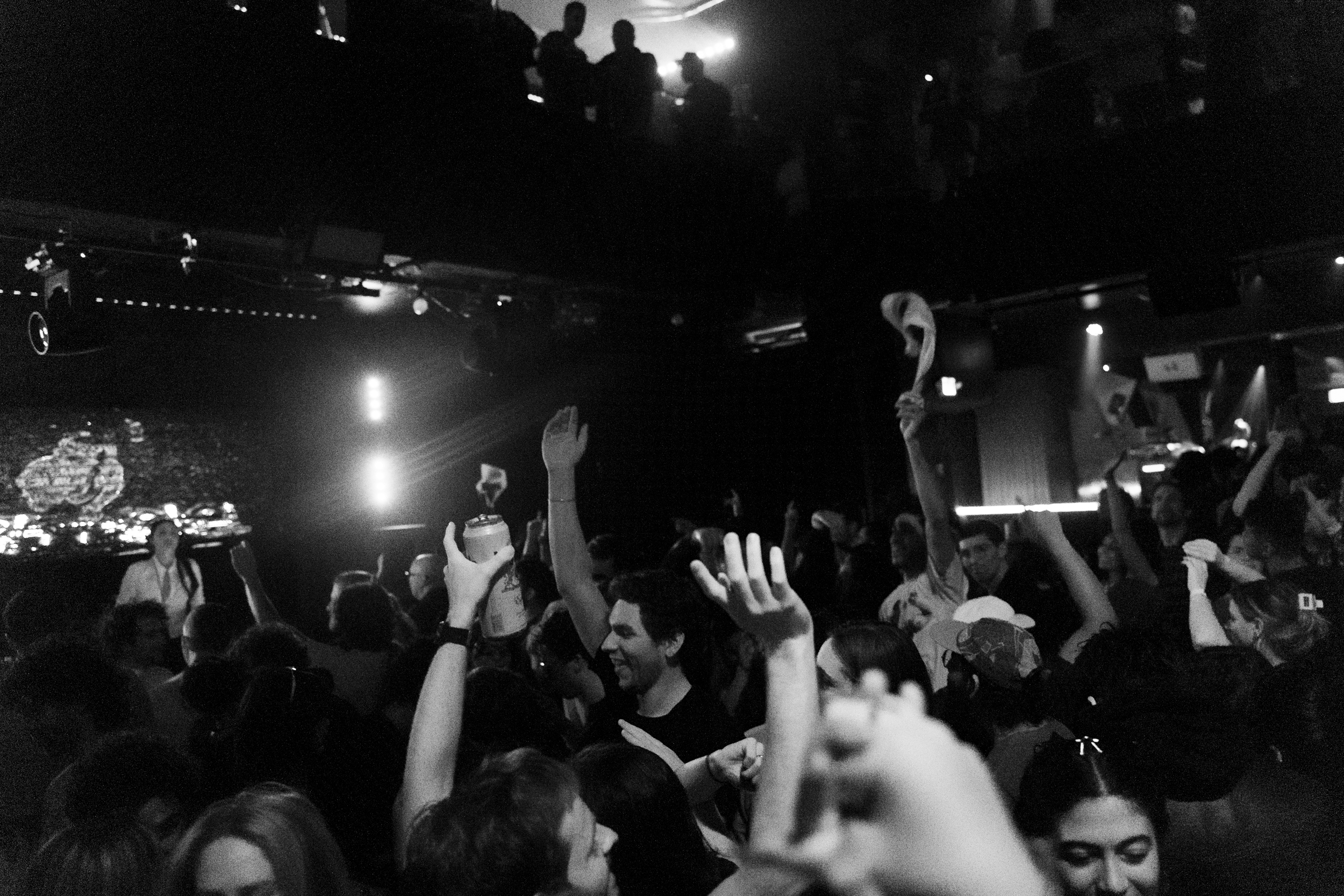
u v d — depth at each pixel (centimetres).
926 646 378
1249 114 754
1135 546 479
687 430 1073
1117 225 823
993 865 46
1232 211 767
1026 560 516
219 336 843
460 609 229
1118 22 825
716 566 590
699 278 945
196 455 841
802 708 119
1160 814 175
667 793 195
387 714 328
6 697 291
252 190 663
